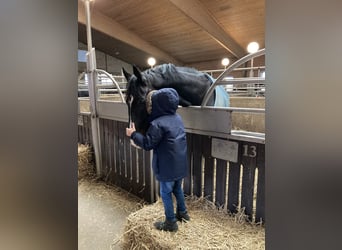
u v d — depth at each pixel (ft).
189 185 6.21
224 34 23.89
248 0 18.48
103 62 38.09
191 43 28.68
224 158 5.34
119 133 8.76
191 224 4.89
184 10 18.95
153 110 4.83
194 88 5.82
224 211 5.37
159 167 4.69
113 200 8.13
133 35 28.22
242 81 5.19
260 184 4.81
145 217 5.21
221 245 4.23
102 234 6.19
